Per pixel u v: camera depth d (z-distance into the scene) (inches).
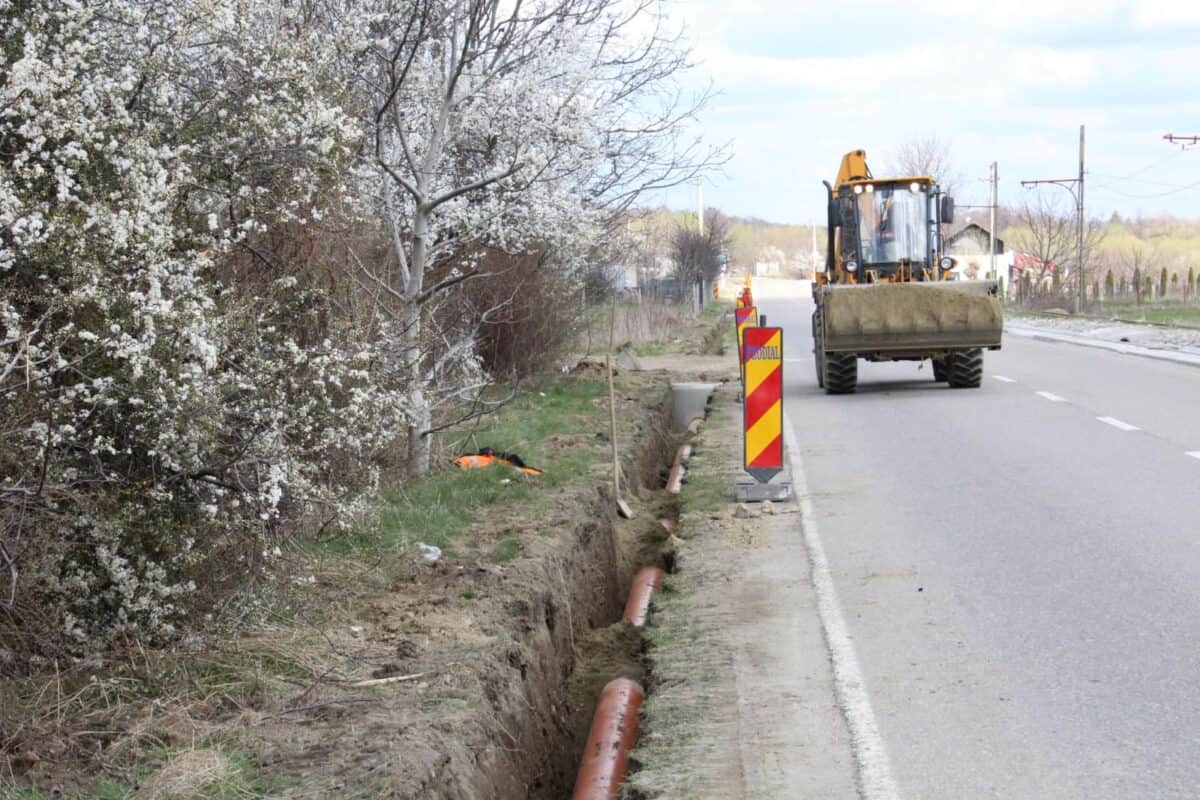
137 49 258.1
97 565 222.8
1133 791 192.1
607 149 604.4
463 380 521.3
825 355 798.5
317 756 199.5
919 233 860.6
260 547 248.2
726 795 199.8
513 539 364.8
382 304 398.6
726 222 2608.3
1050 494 429.1
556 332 732.0
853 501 434.3
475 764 218.7
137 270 227.8
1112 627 275.9
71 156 224.7
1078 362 1008.9
